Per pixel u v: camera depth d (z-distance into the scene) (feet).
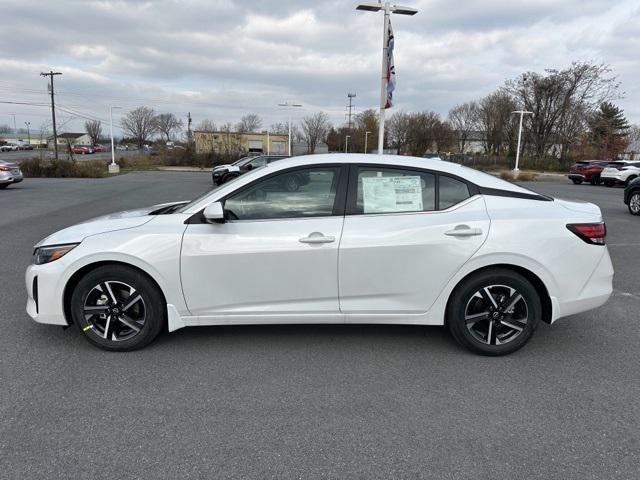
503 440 8.29
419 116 246.27
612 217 39.22
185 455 7.75
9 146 259.39
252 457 7.73
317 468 7.47
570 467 7.56
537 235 11.10
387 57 42.11
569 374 10.84
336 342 12.43
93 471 7.32
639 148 200.54
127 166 157.17
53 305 11.31
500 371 10.93
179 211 11.73
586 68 144.66
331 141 269.64
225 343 12.26
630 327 13.89
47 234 28.30
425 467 7.53
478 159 180.24
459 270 11.14
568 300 11.41
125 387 9.94
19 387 9.87
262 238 11.00
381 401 9.55
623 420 8.97
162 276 11.04
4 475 7.18
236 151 190.19
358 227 11.10
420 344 12.39
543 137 155.53
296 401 9.51
